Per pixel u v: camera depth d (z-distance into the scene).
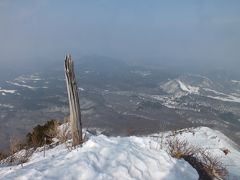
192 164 7.79
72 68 8.56
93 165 6.33
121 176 6.19
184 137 13.70
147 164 6.79
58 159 6.66
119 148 7.15
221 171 8.04
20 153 9.88
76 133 8.80
